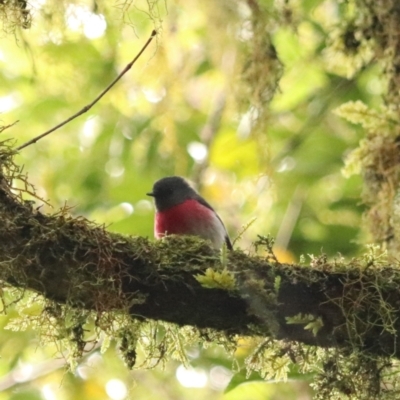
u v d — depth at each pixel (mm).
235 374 7230
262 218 12711
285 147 12281
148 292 5512
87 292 5484
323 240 12422
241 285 5547
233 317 5629
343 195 12586
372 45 8648
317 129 12875
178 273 5523
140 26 11930
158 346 6051
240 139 12805
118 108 13180
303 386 11477
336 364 5785
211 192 13469
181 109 13672
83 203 13344
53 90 13297
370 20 8562
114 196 13242
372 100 12164
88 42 12414
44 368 11984
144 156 13258
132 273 5477
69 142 13805
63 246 5348
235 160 13008
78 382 12023
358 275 5676
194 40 12562
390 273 5699
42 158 13719
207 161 13047
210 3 10539
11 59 12984
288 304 5609
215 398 12781
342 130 12891
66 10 8195
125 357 5773
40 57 12367
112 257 5445
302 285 5621
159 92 12539
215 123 13250
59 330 5691
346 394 5820
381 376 5836
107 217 13203
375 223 8797
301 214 12688
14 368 11914
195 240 5738
